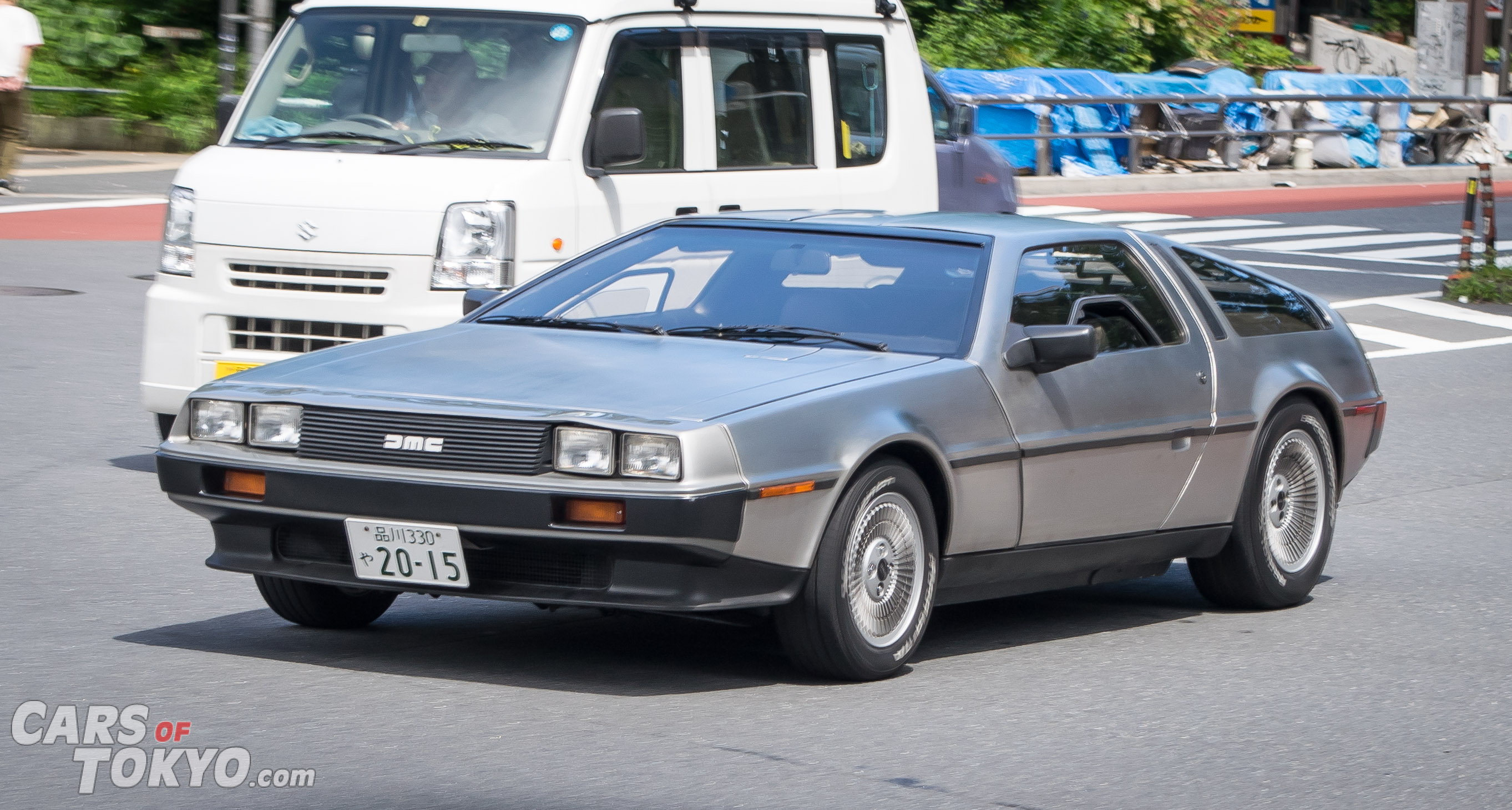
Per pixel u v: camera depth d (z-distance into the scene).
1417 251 40.44
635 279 12.15
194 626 11.38
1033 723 9.84
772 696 10.13
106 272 29.20
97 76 50.56
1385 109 59.88
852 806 8.25
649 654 11.11
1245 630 12.53
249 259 16.00
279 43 17.55
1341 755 9.46
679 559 9.49
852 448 10.02
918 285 11.53
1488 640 12.34
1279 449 13.05
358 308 15.82
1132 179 51.38
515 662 10.77
